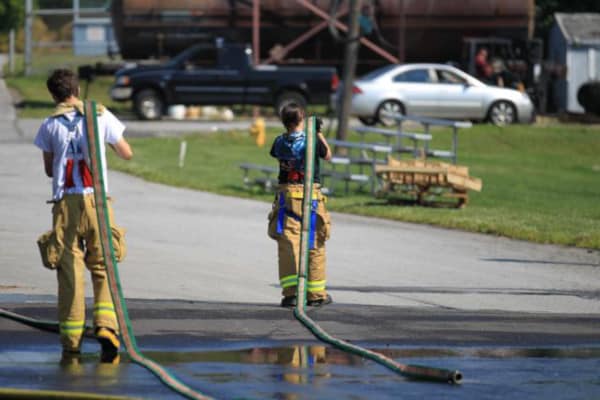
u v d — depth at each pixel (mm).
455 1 116188
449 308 29875
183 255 37969
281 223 29234
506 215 53031
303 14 116000
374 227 48625
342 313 28406
